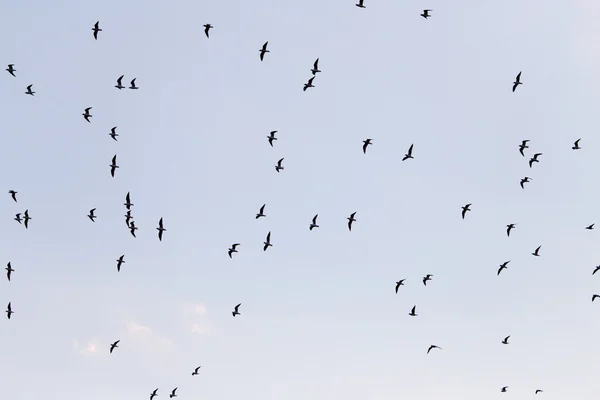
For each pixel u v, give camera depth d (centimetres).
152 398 12594
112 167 11019
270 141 11581
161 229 11644
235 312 12625
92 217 11894
